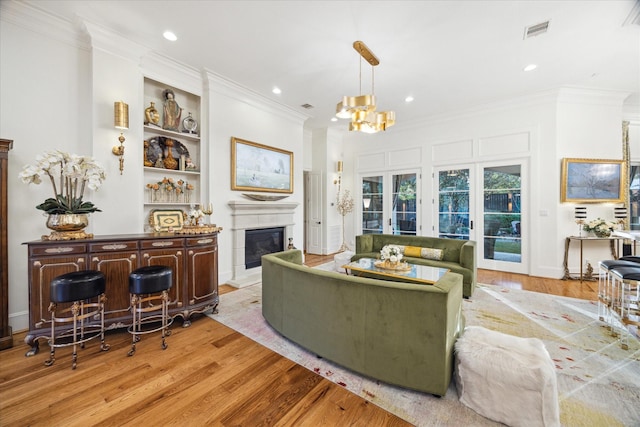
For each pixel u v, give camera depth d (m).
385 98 4.72
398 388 1.78
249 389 1.77
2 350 2.24
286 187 5.33
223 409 1.60
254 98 4.61
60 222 2.29
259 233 4.82
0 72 2.49
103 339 2.24
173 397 1.70
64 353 2.21
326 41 3.09
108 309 2.43
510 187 4.84
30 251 2.17
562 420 1.48
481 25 2.79
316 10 2.59
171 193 3.82
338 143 7.04
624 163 4.43
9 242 2.54
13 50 2.54
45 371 1.95
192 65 3.66
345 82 4.13
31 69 2.64
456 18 2.69
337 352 1.97
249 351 2.25
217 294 3.06
